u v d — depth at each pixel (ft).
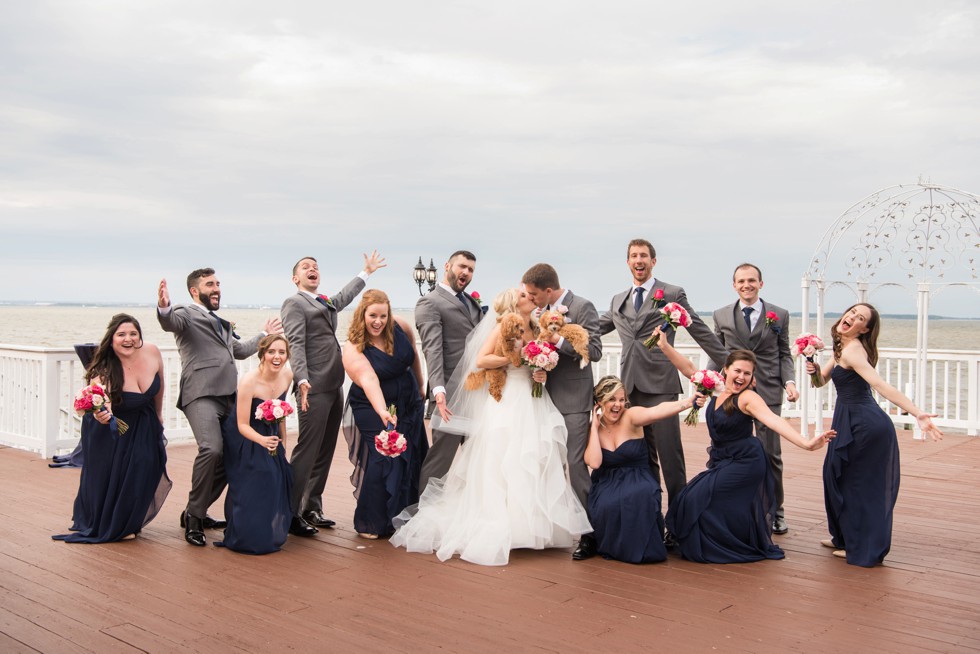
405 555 14.75
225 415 16.39
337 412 17.06
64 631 10.57
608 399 15.10
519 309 15.51
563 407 15.57
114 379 15.17
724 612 11.59
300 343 16.07
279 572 13.52
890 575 13.58
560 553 15.06
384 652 9.98
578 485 15.30
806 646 10.23
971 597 12.35
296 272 16.83
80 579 12.91
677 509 14.80
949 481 22.34
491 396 15.33
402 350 16.37
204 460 15.24
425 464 16.56
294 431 30.48
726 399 14.79
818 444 13.55
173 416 32.89
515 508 14.51
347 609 11.62
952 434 31.65
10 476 22.04
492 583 13.03
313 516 17.11
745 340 16.96
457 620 11.19
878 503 14.14
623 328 16.53
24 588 12.43
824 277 28.96
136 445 15.48
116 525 15.28
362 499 15.97
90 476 15.55
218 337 16.55
